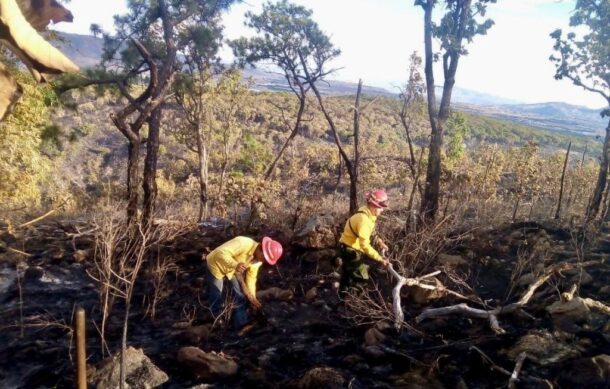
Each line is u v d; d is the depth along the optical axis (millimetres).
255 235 10094
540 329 5695
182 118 18406
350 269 6453
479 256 8766
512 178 21109
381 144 38875
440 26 10312
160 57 11195
